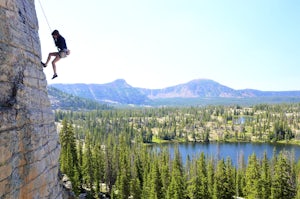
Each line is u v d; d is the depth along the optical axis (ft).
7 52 32.53
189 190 245.65
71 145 256.52
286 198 226.79
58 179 48.70
